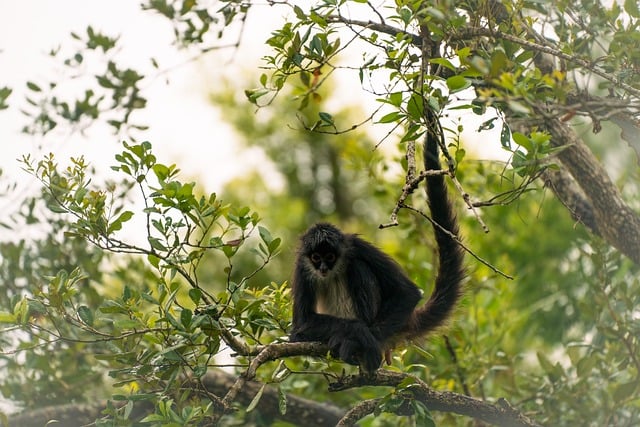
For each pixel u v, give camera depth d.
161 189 9.64
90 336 13.79
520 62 9.90
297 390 15.01
